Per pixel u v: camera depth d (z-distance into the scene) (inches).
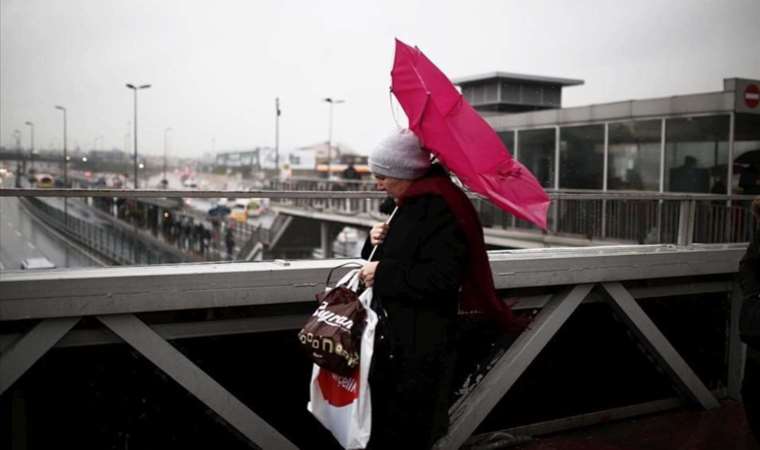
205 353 121.5
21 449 107.0
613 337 169.0
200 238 1913.1
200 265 115.0
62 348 108.7
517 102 1176.2
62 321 99.1
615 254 151.7
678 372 170.1
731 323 186.2
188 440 120.5
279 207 1685.5
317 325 88.5
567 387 161.9
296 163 3976.4
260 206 3356.3
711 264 171.5
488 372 141.4
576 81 1189.7
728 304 187.0
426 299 89.7
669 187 663.8
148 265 112.7
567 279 143.6
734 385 185.8
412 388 89.2
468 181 86.4
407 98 90.2
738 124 620.1
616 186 715.4
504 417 152.8
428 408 90.6
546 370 158.6
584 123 754.2
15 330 100.4
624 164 708.0
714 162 628.1
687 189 647.8
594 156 745.6
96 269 107.0
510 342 144.9
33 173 5669.3
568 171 776.3
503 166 88.8
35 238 2578.7
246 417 115.0
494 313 96.4
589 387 165.2
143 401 116.3
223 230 2178.9
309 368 131.3
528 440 151.6
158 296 103.7
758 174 628.7
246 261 122.6
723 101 617.3
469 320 102.8
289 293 114.0
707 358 184.5
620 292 157.4
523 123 832.9
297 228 1664.6
